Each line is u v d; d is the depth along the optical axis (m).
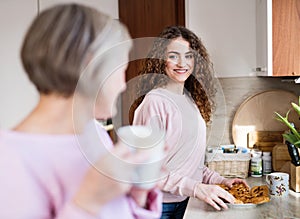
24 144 0.50
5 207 0.49
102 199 0.50
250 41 2.42
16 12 2.78
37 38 0.49
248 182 2.11
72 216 0.49
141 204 0.53
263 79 2.42
